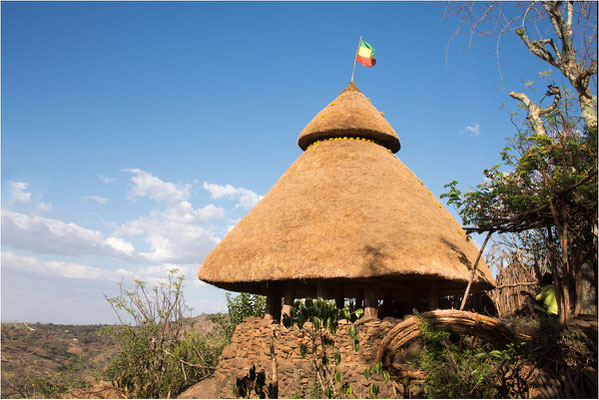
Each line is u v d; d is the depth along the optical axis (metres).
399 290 14.12
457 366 8.48
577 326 8.88
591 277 11.21
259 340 11.84
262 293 15.53
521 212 9.57
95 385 12.60
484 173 9.94
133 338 14.35
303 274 11.09
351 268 10.80
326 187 13.47
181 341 15.27
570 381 8.41
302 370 10.48
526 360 8.77
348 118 15.59
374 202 12.57
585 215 10.05
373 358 10.40
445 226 13.14
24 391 12.66
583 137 9.84
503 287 14.70
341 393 8.22
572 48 12.73
